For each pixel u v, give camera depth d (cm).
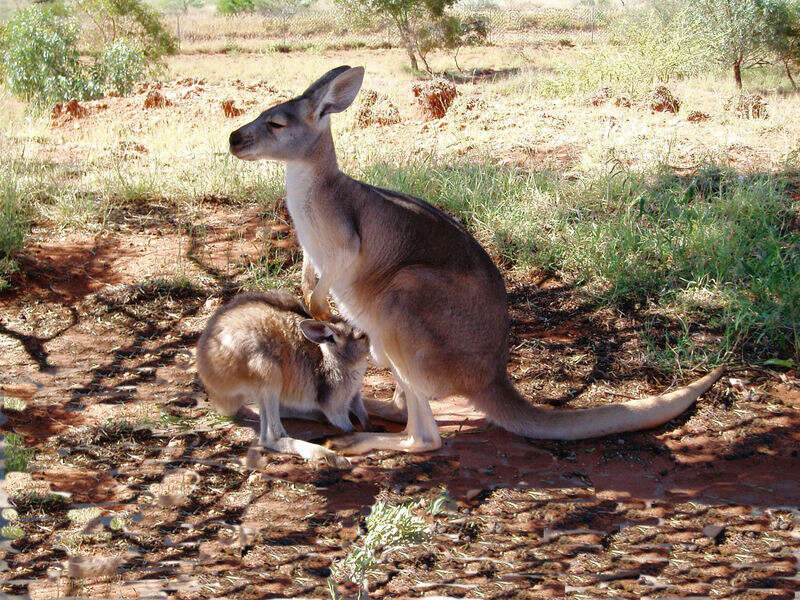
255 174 768
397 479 387
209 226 682
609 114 1102
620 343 518
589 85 1512
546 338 526
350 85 406
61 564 318
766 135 992
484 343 402
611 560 332
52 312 543
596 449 416
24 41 1608
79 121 1194
